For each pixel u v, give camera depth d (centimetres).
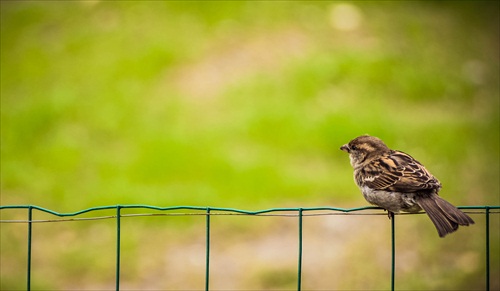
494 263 1156
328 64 1736
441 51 1873
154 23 1903
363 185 794
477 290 1098
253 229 1303
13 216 1361
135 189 1390
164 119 1592
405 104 1684
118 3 2006
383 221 1318
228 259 1226
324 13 1941
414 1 2086
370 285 1134
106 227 1320
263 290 1140
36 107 1652
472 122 1619
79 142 1545
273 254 1234
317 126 1547
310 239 1273
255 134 1534
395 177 755
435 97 1719
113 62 1778
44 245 1274
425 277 1140
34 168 1484
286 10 1930
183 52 1792
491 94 1738
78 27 1947
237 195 1366
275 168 1438
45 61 1828
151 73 1741
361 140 827
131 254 1241
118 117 1605
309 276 1167
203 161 1455
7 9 2064
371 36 1878
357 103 1650
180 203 1341
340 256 1218
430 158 1491
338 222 1319
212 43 1819
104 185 1406
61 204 1367
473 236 1245
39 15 2020
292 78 1695
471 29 1981
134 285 1169
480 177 1427
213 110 1612
